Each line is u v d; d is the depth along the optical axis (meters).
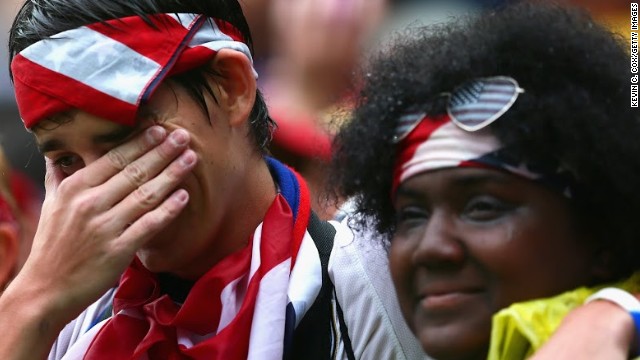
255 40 11.49
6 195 7.96
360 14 10.12
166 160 5.59
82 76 5.46
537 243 4.75
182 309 5.79
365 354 5.96
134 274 6.13
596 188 4.78
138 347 5.82
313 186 8.86
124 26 5.52
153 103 5.59
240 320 5.71
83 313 6.52
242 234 6.05
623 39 5.12
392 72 5.15
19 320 5.56
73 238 5.61
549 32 4.88
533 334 4.62
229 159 5.86
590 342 4.41
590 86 4.86
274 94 10.26
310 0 10.12
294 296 5.85
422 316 4.95
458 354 4.85
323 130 6.81
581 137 4.72
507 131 4.74
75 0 5.56
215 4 5.82
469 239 4.79
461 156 4.79
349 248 6.10
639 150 4.78
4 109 11.97
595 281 4.94
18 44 5.68
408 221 5.02
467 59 4.89
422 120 4.93
